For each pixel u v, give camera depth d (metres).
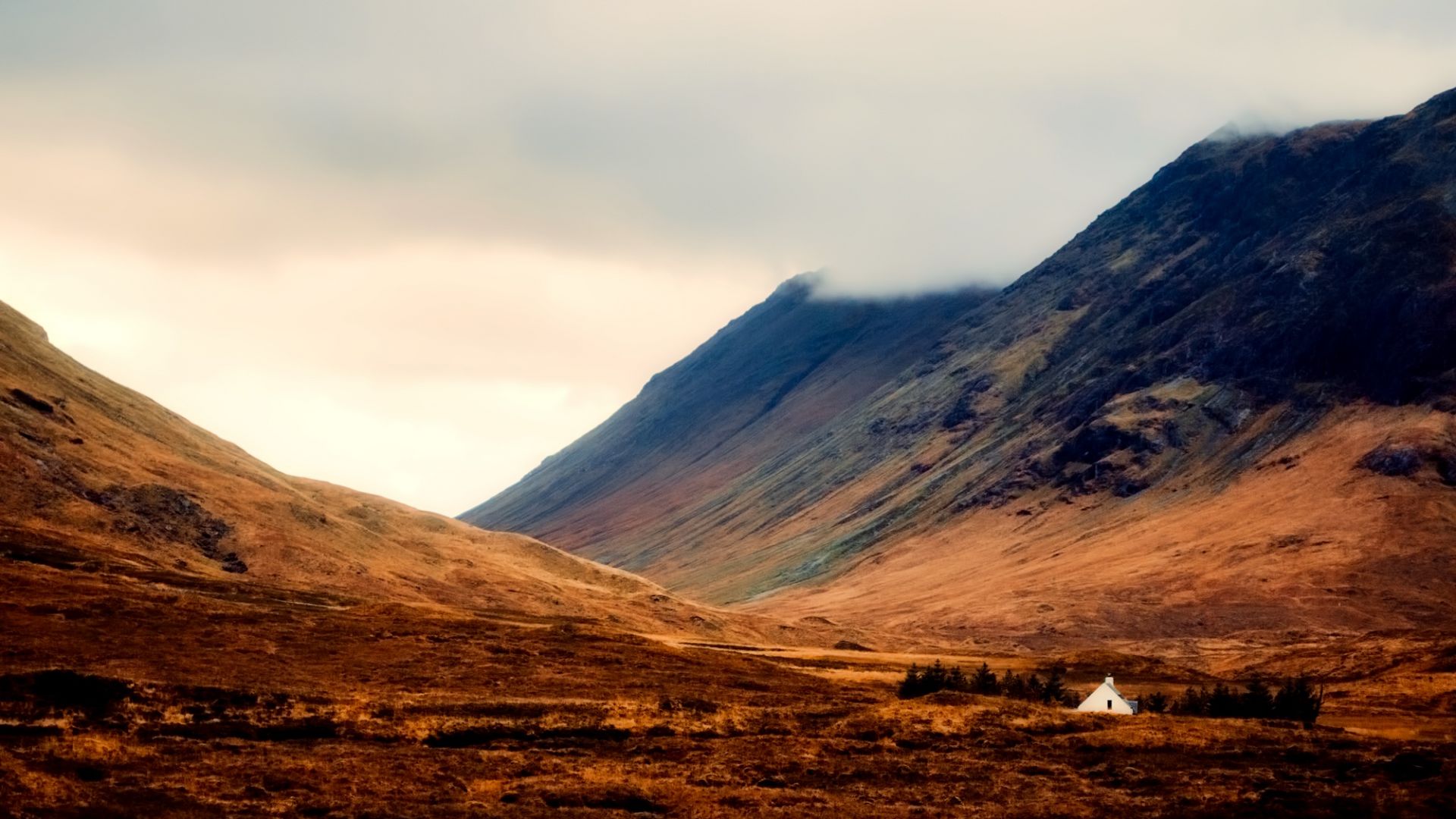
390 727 96.50
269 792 74.88
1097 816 80.50
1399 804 84.50
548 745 96.75
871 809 79.94
